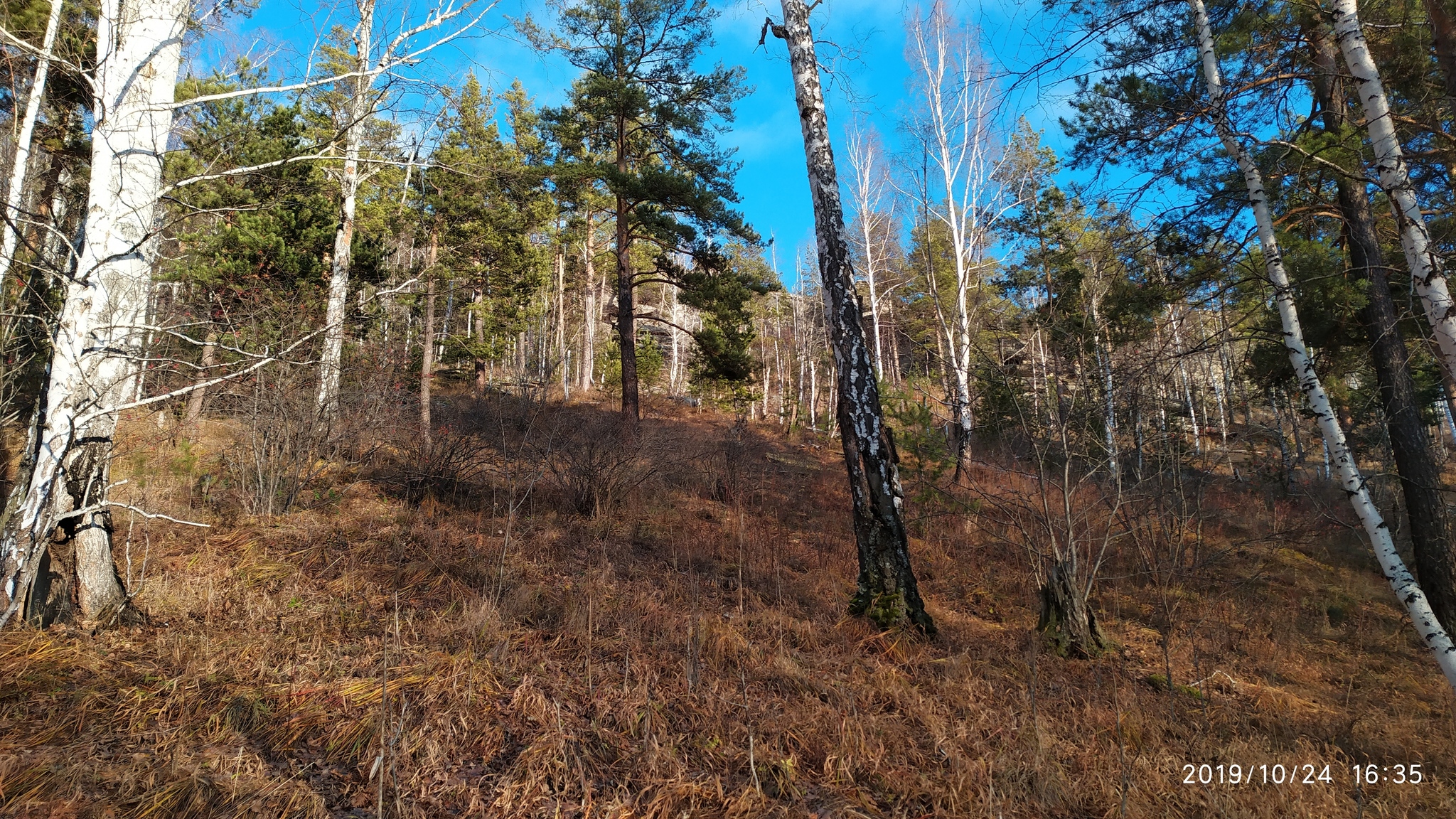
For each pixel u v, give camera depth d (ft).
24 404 26.48
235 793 9.77
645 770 11.21
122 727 11.36
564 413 49.42
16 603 11.62
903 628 19.79
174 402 29.48
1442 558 24.57
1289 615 26.14
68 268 13.17
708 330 57.47
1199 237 28.07
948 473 40.40
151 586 17.37
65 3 16.57
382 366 34.12
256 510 25.00
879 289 70.69
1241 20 20.95
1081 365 22.50
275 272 36.76
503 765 11.29
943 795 11.23
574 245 104.01
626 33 52.31
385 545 22.70
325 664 14.29
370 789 10.33
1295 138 22.44
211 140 16.05
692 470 42.19
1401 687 20.22
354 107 16.88
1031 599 26.05
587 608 18.52
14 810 8.80
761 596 22.74
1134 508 22.77
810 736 12.81
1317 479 48.80
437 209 49.96
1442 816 12.01
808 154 23.12
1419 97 21.17
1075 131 30.48
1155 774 12.30
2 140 20.18
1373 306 25.72
